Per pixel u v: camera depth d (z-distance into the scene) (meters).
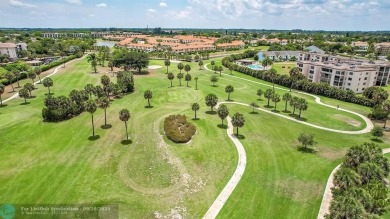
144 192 41.12
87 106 57.91
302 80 109.75
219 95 97.81
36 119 68.62
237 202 38.97
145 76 127.81
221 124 68.88
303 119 74.31
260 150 55.06
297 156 52.72
